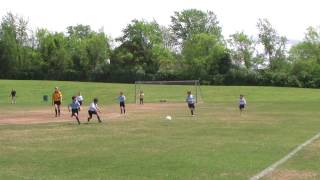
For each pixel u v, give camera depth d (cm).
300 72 14450
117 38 16950
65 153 2142
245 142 2536
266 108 6247
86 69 15450
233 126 3531
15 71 14738
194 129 3284
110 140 2634
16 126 3572
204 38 15612
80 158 1995
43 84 11094
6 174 1652
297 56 15938
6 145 2425
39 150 2239
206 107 6594
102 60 15800
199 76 14050
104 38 15862
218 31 17675
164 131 3144
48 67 15262
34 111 5666
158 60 16362
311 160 1947
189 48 15725
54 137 2792
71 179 1570
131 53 16425
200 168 1759
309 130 3219
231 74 13712
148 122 3912
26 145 2425
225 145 2411
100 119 4206
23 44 15862
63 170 1728
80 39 16788
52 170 1728
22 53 15162
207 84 13800
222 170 1720
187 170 1720
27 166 1809
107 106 7006
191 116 4706
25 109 6106
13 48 14850
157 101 8638
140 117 4572
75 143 2503
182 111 5634
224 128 3362
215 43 15625
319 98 9462
